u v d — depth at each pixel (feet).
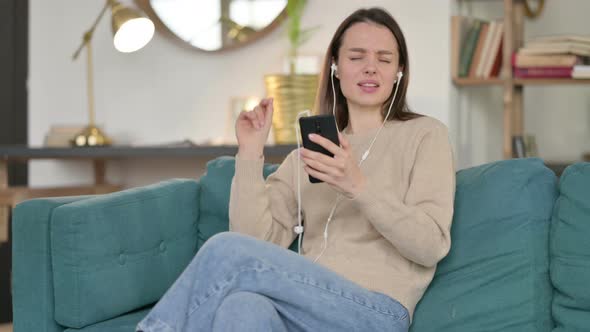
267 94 9.77
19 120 12.29
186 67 11.16
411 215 5.21
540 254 5.34
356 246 5.65
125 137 11.46
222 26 10.91
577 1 12.28
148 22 10.15
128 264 6.09
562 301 5.14
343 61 6.16
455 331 5.38
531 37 12.41
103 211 5.92
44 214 5.86
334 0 10.23
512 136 10.02
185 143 9.91
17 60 12.25
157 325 4.69
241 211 5.99
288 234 6.23
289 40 10.59
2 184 10.62
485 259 5.49
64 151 9.92
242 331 4.47
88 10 11.51
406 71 6.21
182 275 4.82
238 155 6.05
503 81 9.68
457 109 10.07
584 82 9.37
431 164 5.58
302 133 5.32
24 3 12.22
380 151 5.89
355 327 4.99
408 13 9.89
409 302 5.36
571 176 5.29
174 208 6.70
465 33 9.96
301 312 4.91
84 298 5.73
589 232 5.02
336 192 5.92
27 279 5.90
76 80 11.62
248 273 4.78
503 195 5.56
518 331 5.22
